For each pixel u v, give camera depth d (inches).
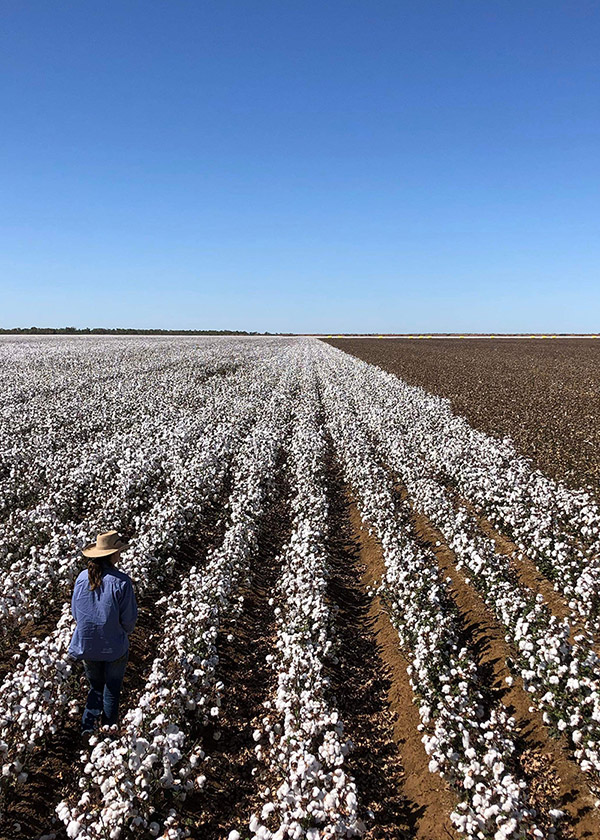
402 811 208.1
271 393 1112.2
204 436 704.4
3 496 471.2
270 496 551.5
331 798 175.8
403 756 234.8
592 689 221.8
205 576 341.1
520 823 175.8
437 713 241.9
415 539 446.3
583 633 284.8
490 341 3978.8
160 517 421.4
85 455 594.9
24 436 676.1
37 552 354.9
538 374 1515.7
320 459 639.8
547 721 222.8
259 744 228.1
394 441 679.1
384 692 279.1
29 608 307.9
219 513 503.5
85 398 968.3
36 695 218.1
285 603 358.6
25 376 1222.9
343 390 1147.3
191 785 196.5
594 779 199.9
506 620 289.3
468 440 695.1
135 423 781.9
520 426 807.7
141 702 217.2
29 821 191.5
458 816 178.7
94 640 219.1
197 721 237.6
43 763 215.6
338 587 389.1
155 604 336.8
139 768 184.5
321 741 229.5
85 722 226.1
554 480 560.4
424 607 321.4
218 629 309.4
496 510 468.1
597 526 406.9
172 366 1552.7
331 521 509.0
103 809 176.2
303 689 254.7
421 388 1176.8
